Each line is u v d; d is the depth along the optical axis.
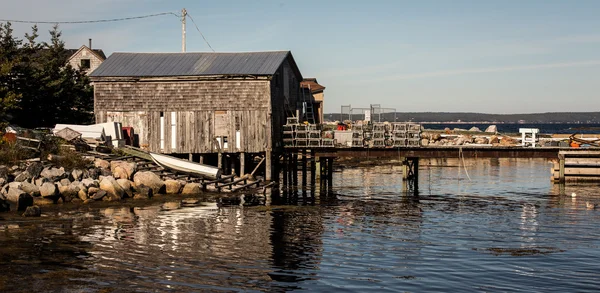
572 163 37.09
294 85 43.62
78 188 27.00
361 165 57.47
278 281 14.43
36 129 33.31
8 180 26.33
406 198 30.70
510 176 44.81
